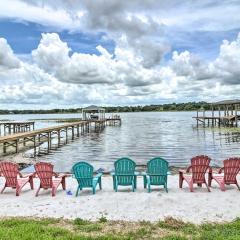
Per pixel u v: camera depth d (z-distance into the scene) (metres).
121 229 7.21
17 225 7.45
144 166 19.41
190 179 11.08
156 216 8.16
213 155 24.59
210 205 9.00
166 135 44.00
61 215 8.46
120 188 11.52
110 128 63.06
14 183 10.98
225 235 6.52
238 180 12.18
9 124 46.31
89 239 6.38
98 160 22.95
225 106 63.97
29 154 26.61
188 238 6.53
